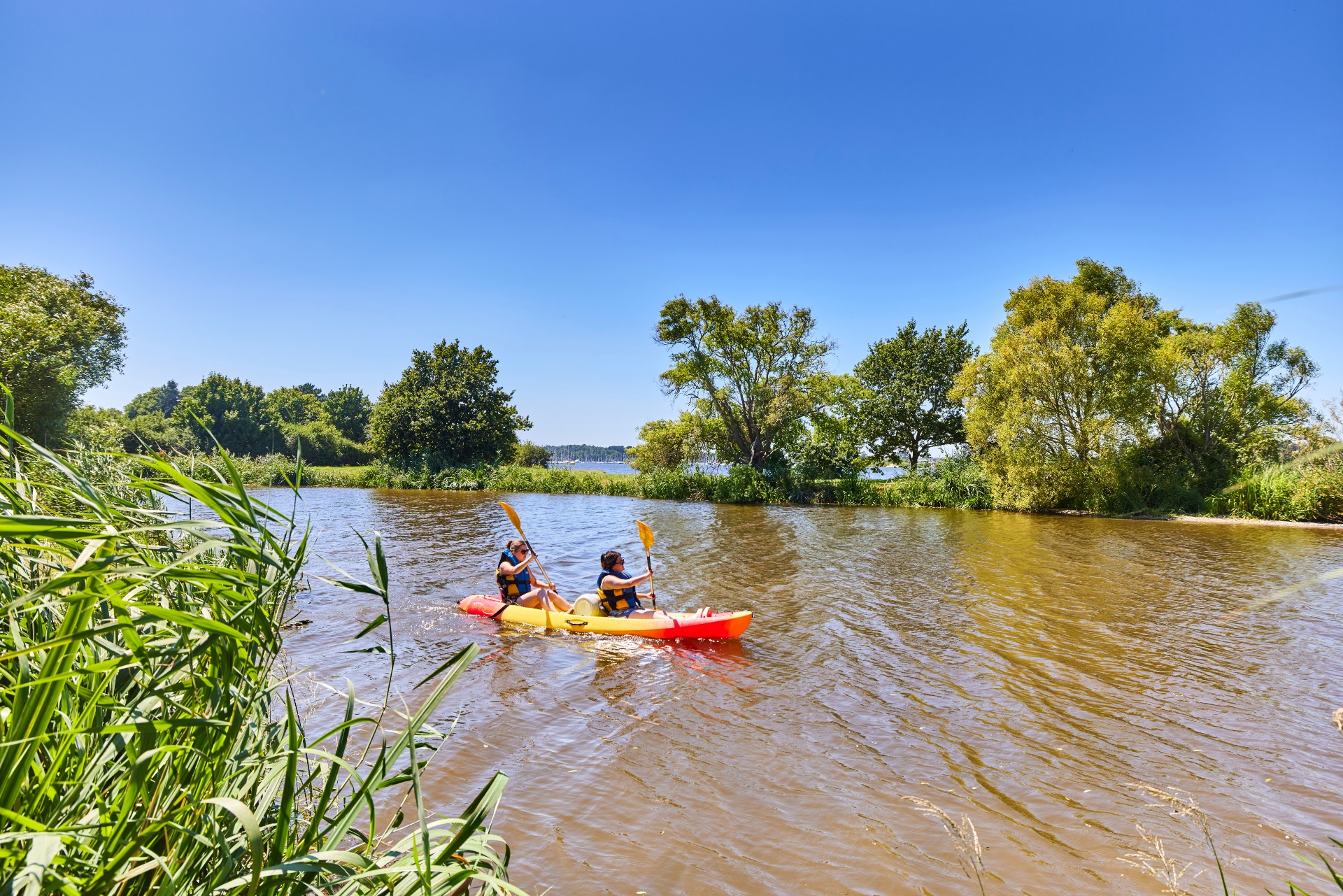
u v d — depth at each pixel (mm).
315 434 65750
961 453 29141
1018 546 15516
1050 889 3420
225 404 66000
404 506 26766
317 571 11641
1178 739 5234
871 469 32281
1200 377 23125
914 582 11289
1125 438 23750
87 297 24766
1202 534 17391
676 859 3639
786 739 5227
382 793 4195
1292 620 8688
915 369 36969
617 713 5703
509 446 48938
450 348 47844
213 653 1903
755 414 33812
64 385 19438
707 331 33406
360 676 6320
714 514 23891
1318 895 3354
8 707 1720
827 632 8219
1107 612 9156
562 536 17266
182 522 1773
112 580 1670
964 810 4195
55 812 1647
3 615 1474
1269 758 4914
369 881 2018
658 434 36469
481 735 5176
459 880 1946
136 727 1671
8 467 2123
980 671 6785
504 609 8609
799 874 3525
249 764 1987
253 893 1649
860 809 4203
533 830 3896
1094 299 23391
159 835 1810
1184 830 3977
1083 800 4320
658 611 8352
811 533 18125
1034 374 23719
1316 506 19609
